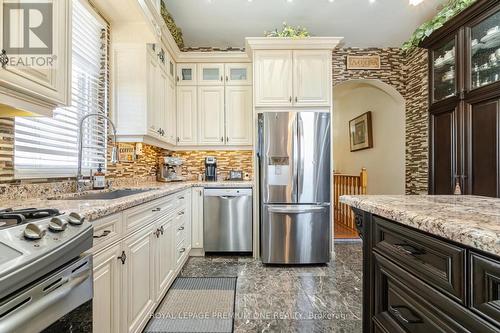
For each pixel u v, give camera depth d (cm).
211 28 350
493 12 214
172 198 241
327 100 327
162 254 210
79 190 193
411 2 208
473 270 63
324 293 234
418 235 84
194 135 370
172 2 302
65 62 135
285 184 304
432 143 279
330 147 309
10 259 61
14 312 62
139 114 253
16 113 132
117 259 135
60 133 192
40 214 90
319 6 310
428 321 79
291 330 182
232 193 330
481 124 224
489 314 59
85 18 219
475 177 229
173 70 356
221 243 330
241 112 372
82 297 88
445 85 272
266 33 354
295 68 328
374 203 107
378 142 483
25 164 160
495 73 225
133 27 246
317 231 304
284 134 303
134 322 155
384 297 107
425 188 362
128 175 288
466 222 68
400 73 403
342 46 398
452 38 254
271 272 283
